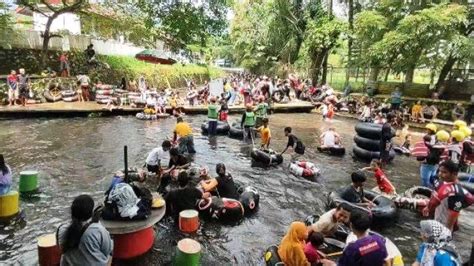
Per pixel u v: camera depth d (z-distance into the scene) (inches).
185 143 448.5
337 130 676.7
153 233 229.3
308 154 486.6
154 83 1159.0
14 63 844.0
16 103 716.7
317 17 1267.2
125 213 205.0
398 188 362.6
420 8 847.1
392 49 786.8
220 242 239.8
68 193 309.3
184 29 778.2
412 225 276.1
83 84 814.5
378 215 265.4
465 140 362.3
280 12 1374.3
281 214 287.4
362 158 462.9
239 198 290.4
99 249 144.4
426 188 322.3
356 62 988.6
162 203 230.7
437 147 317.4
